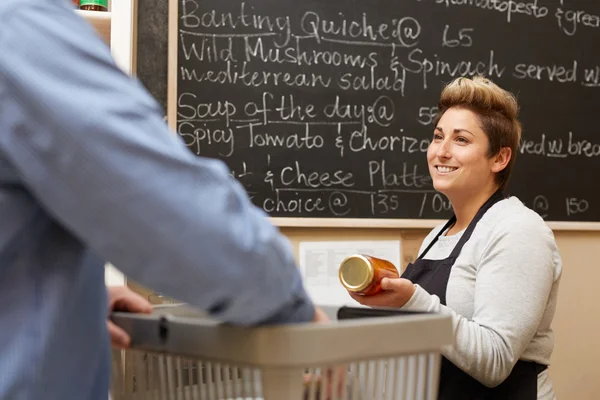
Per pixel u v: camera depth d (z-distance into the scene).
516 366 1.65
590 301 2.76
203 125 2.35
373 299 1.41
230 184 0.59
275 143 2.41
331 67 2.48
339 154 2.47
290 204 2.41
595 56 2.81
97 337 0.67
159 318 0.71
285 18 2.44
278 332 0.57
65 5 0.59
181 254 0.55
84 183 0.53
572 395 2.72
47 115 0.52
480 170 1.80
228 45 2.38
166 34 2.30
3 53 0.53
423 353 0.65
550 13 2.76
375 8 2.54
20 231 0.59
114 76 0.57
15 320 0.58
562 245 2.75
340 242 2.46
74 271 0.62
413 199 2.54
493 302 1.54
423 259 1.79
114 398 0.84
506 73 2.69
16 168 0.55
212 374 0.66
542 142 2.72
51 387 0.60
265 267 0.57
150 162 0.54
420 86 2.58
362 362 0.62
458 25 2.64
